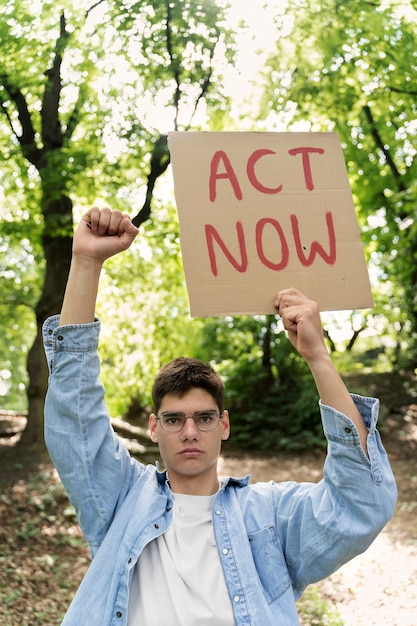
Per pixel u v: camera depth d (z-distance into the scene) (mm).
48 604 5293
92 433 1897
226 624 1716
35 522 7012
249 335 13781
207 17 8500
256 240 2033
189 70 9031
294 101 9164
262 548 1838
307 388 12320
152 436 2016
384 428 11805
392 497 1751
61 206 9930
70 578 5812
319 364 1819
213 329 13750
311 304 1892
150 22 8680
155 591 1779
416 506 7895
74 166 8875
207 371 1955
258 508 1913
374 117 12289
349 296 2047
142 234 11570
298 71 9070
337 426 1749
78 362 1891
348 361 16703
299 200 2098
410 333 15242
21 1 8445
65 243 10375
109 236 1929
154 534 1833
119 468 1952
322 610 4965
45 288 10336
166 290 13180
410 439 11469
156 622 1728
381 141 12945
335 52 8711
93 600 1777
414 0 8555
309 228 2078
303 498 1862
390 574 5664
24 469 9094
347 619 4875
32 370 10211
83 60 9125
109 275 12617
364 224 14148
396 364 16219
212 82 9219
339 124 11703
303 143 2154
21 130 9812
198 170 2059
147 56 8867
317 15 8570
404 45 8859
